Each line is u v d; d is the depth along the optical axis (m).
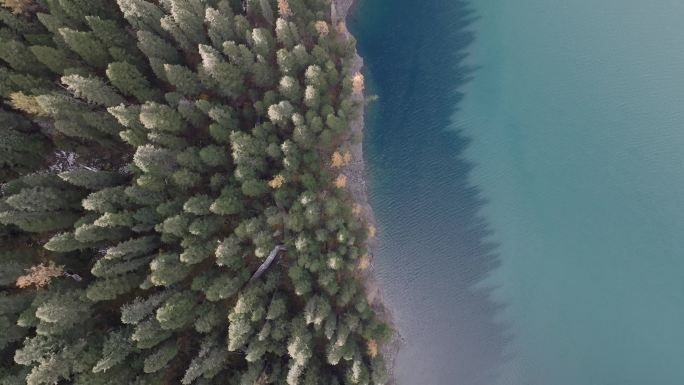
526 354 52.50
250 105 44.78
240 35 42.25
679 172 54.78
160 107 36.62
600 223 54.47
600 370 51.84
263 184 41.56
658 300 52.56
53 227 36.81
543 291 53.47
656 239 53.75
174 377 39.56
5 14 37.66
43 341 33.22
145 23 39.94
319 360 43.41
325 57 44.28
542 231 54.56
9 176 39.03
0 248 37.72
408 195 55.12
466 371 52.28
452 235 54.50
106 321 38.84
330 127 44.19
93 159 42.25
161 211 37.00
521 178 55.72
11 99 38.56
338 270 43.72
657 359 51.47
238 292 41.31
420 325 52.66
